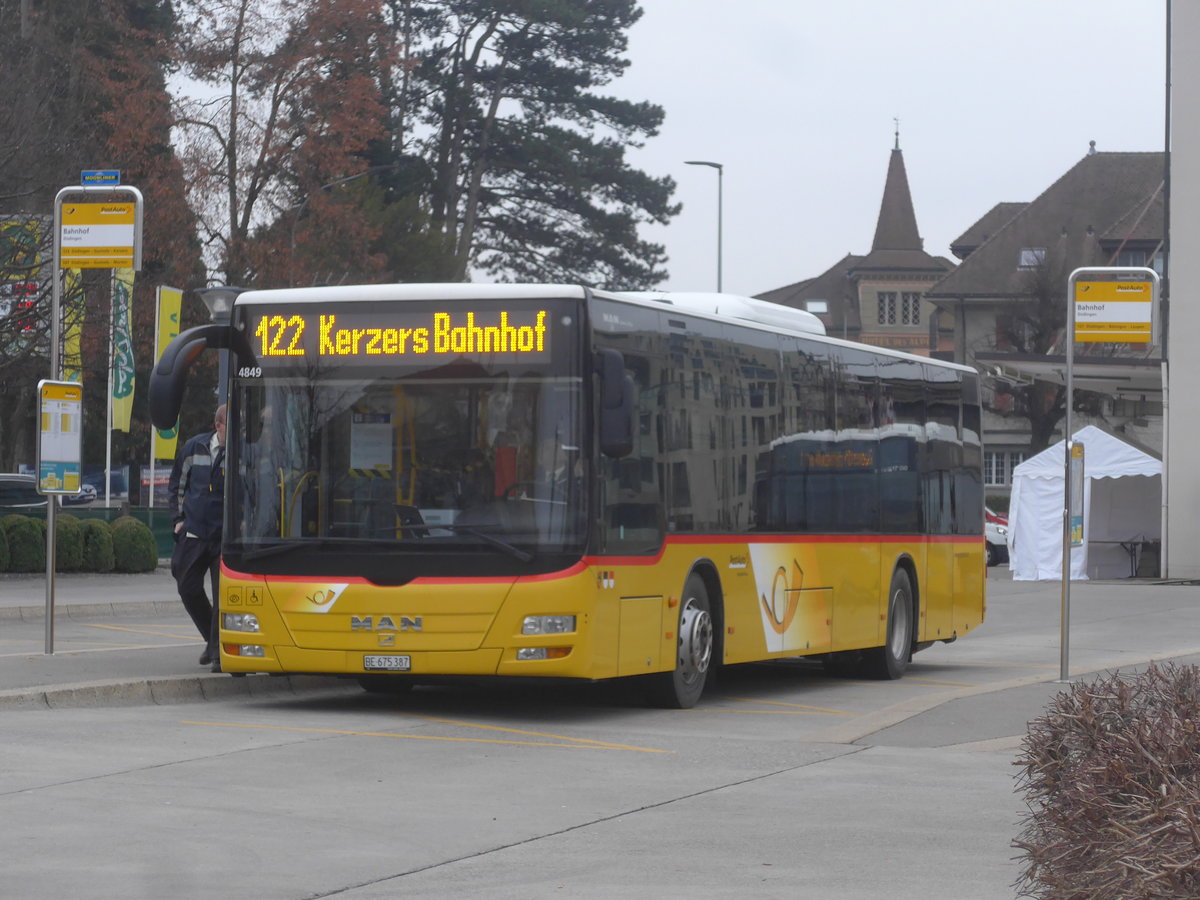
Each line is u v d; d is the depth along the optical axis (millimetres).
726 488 15531
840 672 19594
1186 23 42312
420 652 13266
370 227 53219
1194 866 5078
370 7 48438
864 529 18375
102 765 10727
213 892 7445
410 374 13594
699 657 15117
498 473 13375
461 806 9711
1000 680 19000
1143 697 6766
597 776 10938
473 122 65062
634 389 13445
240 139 48156
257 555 13664
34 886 7477
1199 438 41812
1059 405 68312
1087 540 43438
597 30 65188
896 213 134750
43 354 35062
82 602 25078
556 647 13164
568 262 66188
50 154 36469
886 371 19203
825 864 8289
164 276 48469
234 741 12008
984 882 7906
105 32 52250
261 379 13859
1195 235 41938
